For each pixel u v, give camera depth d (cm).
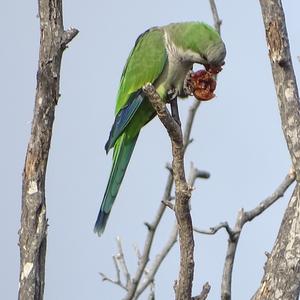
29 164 696
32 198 686
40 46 718
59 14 723
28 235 678
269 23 702
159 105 629
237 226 855
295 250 690
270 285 688
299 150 689
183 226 638
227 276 826
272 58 706
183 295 640
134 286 937
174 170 638
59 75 718
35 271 668
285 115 701
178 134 632
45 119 704
